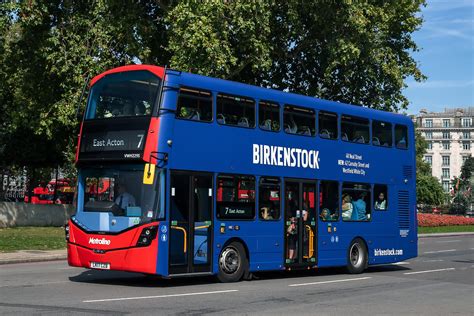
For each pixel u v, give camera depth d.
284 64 39.16
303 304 12.30
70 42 31.73
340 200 18.88
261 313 10.91
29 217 38.72
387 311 11.66
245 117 16.12
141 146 13.99
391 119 21.16
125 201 14.06
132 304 11.44
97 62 31.47
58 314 10.02
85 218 14.46
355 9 32.62
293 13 33.09
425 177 118.50
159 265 13.73
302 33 34.34
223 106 15.57
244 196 15.91
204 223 14.89
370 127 20.25
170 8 32.47
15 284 14.32
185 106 14.67
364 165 19.86
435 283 17.09
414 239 21.64
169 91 14.32
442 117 189.25
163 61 34.88
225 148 15.48
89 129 14.88
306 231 17.67
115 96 14.75
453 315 11.38
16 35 36.88
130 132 14.23
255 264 16.16
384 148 20.75
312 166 17.97
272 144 16.75
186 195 14.50
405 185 21.47
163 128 14.11
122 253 13.77
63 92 34.09
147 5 34.75
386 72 35.97
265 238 16.41
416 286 16.25
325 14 33.00
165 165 14.09
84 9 33.50
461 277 18.98
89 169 14.72
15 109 38.56
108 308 10.84
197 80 15.04
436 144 188.62
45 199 63.31
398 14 38.31
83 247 14.29
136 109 14.35
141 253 13.65
